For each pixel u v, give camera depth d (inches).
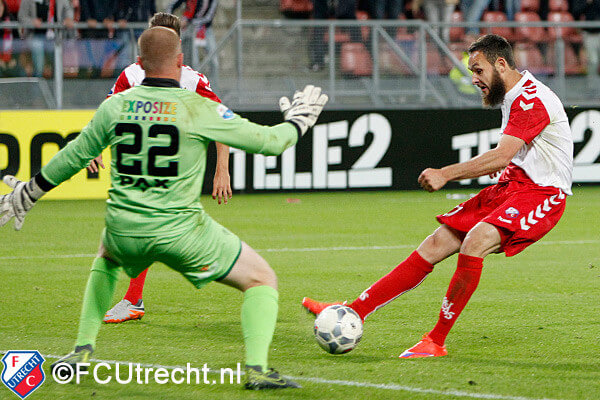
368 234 1376.7
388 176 2049.7
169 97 508.1
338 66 2114.9
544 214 619.2
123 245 510.3
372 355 624.1
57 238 1334.9
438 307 813.2
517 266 1070.4
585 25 2183.8
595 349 639.8
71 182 1930.4
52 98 1975.9
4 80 1950.1
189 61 2027.6
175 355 621.6
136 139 503.8
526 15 2420.0
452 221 644.1
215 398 508.7
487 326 725.9
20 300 847.1
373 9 2261.3
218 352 633.0
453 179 595.8
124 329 717.3
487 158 599.2
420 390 524.1
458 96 2165.4
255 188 2009.1
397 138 2047.2
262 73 2092.8
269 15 2501.2
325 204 1824.6
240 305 829.2
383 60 2129.7
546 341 666.8
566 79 2186.3
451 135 2062.0
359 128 2031.3
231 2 2405.3
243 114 2003.0
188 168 506.0
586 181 2094.0
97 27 1988.2
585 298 855.1
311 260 1118.4
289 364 594.2
